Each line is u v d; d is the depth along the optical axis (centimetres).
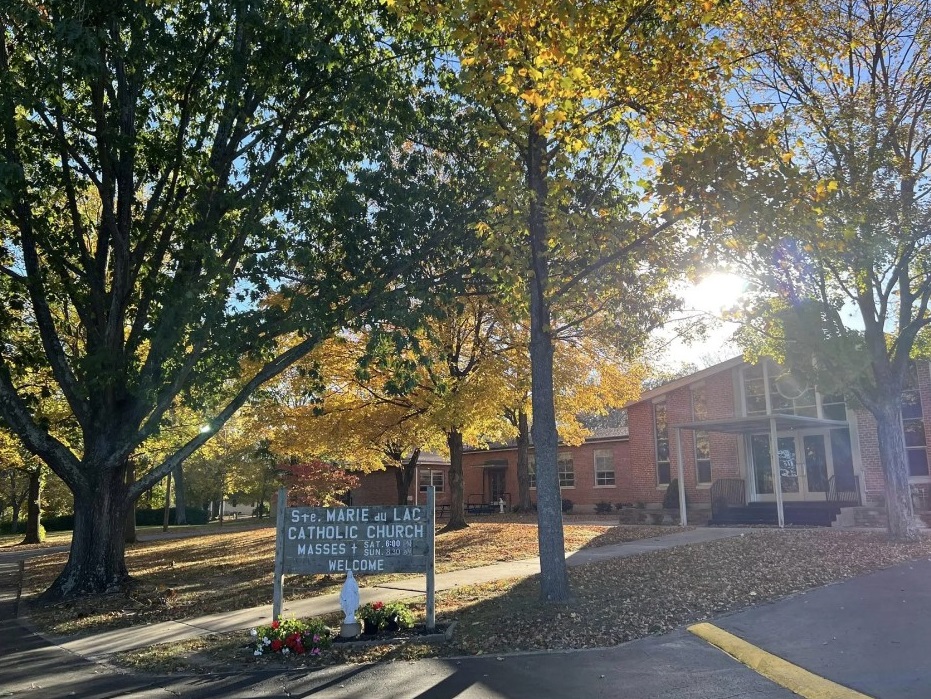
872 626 744
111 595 1227
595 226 953
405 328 1259
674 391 2661
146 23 1152
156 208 1474
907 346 1441
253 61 1165
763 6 1228
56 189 1401
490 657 695
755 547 1376
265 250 1262
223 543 2492
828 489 2203
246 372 1766
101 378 1189
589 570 1180
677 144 901
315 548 820
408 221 1216
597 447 3397
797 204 823
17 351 1544
